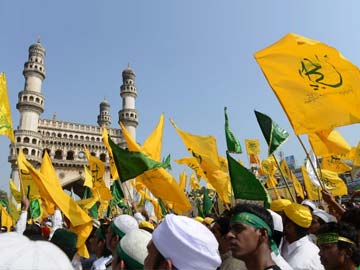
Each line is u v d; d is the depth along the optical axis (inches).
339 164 477.7
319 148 300.0
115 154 312.0
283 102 248.2
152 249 102.1
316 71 245.9
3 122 345.7
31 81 2847.0
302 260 184.5
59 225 494.3
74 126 3038.9
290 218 199.5
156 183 335.0
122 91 3484.3
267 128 310.0
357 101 232.1
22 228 304.3
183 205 335.0
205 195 546.0
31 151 2667.3
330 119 235.6
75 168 2864.2
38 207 524.4
